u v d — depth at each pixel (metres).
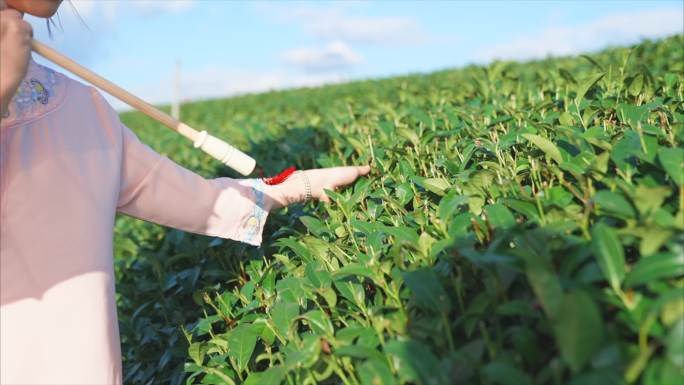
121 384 1.78
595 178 1.59
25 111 1.65
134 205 2.00
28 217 1.61
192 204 2.08
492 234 1.50
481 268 1.39
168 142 7.13
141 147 1.98
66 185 1.67
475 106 3.30
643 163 1.61
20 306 1.60
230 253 2.69
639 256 1.39
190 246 2.83
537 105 2.69
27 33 1.53
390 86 10.07
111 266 1.76
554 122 2.45
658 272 1.15
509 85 3.50
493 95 3.52
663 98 2.32
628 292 1.17
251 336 1.84
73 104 1.76
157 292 2.83
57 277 1.63
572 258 1.26
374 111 4.23
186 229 2.12
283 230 2.34
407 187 2.13
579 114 2.30
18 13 1.55
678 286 1.18
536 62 9.74
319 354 1.49
